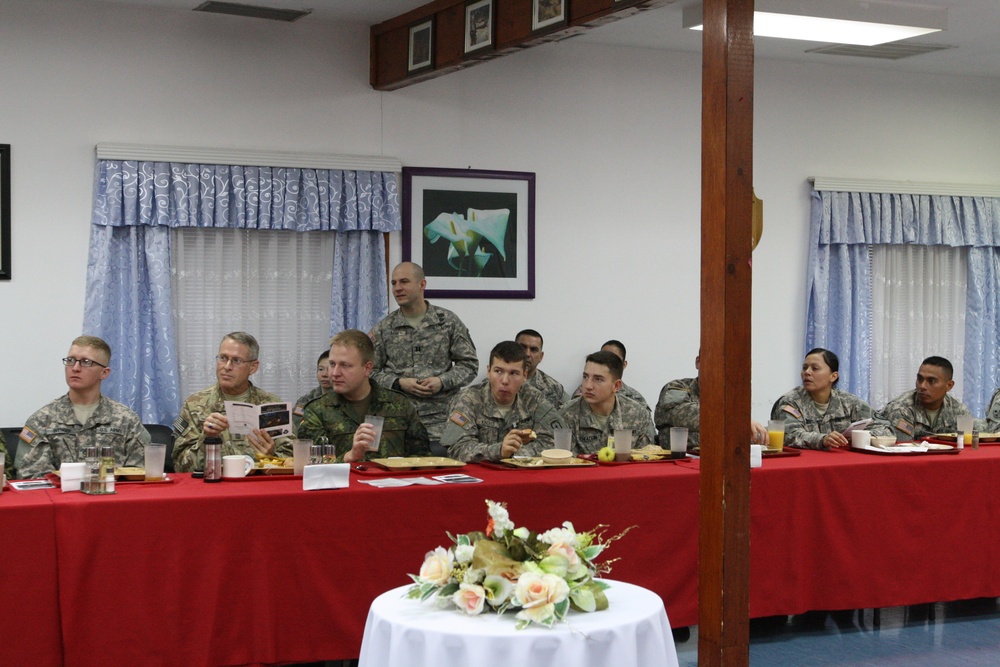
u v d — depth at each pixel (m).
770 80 7.23
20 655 3.16
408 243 6.41
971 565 4.48
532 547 2.57
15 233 5.67
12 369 5.67
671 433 4.41
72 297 5.78
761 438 4.62
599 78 6.82
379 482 3.71
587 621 2.45
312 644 3.49
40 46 5.70
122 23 5.84
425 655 2.38
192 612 3.35
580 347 6.80
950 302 7.65
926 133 7.63
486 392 4.59
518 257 6.64
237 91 6.06
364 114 6.31
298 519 3.47
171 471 4.61
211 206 5.97
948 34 6.47
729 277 3.17
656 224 6.97
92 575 3.24
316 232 6.29
